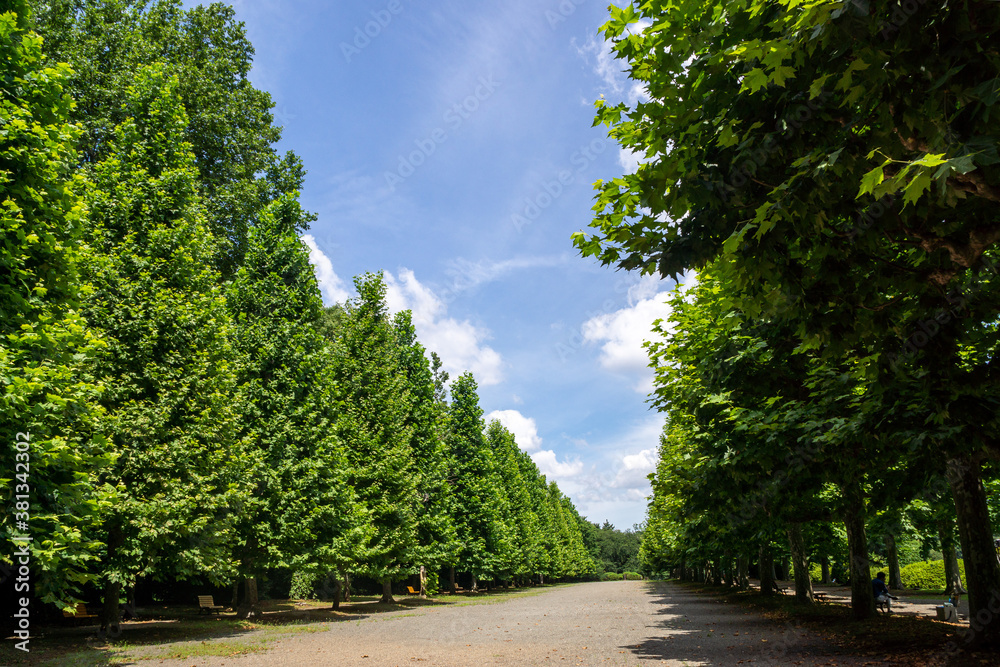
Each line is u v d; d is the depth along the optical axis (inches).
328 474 927.7
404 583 2080.5
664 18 253.4
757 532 895.7
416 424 1521.9
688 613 908.6
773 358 448.8
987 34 179.5
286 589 1476.4
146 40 1114.7
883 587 777.6
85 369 579.5
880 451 431.5
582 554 4899.1
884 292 343.6
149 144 733.9
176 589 1174.3
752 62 231.6
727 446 519.2
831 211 247.1
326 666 434.3
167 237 685.9
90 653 485.7
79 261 472.1
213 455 665.6
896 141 214.5
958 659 365.1
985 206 246.2
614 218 281.6
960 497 414.0
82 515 408.5
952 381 298.4
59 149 418.3
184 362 658.8
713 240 268.1
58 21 1005.2
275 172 1295.5
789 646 483.8
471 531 1980.8
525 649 528.1
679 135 262.4
